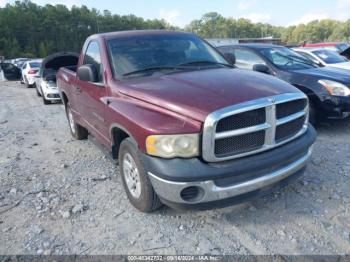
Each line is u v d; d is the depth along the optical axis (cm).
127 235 308
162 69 387
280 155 297
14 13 8712
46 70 1175
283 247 280
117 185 412
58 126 770
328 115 560
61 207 363
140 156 307
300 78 583
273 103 289
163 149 278
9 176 457
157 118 290
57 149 575
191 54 429
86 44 481
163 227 318
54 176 450
